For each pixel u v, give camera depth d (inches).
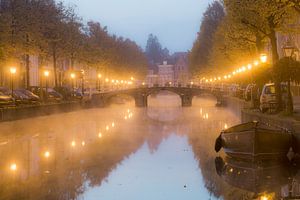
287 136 798.5
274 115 1087.0
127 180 692.7
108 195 604.4
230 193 604.7
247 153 789.2
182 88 3408.0
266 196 584.1
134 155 924.6
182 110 2696.9
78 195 603.5
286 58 1047.0
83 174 732.7
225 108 2898.6
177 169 773.9
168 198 591.2
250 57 1761.8
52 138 1220.5
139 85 3602.4
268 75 1311.5
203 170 758.5
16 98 1911.9
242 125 817.5
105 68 3535.9
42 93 2225.6
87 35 3366.1
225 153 884.6
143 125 1647.4
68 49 2511.1
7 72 2492.6
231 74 2817.4
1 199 578.6
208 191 621.3
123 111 2632.9
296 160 801.6
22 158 890.7
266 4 1016.9
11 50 1769.2
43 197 589.3
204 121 1790.1
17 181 681.6
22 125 1566.2
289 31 1211.2
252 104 1459.2
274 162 796.0
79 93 2795.3
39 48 2018.9
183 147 1035.9
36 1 2089.1
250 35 1395.2
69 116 2117.4
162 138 1221.7
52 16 2284.7
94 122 1782.7
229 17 1370.6
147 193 613.6
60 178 705.0
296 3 880.9
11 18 1752.0
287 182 652.7
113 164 823.7
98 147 1045.2
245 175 707.4
